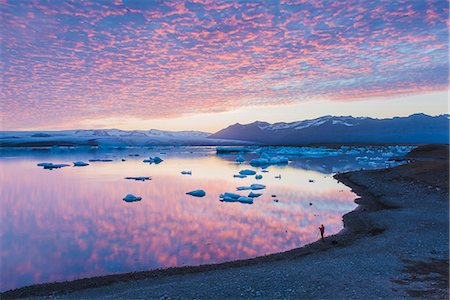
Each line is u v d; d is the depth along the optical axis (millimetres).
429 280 13242
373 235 21625
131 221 29516
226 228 26109
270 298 12219
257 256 19375
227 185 52719
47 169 86562
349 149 195625
